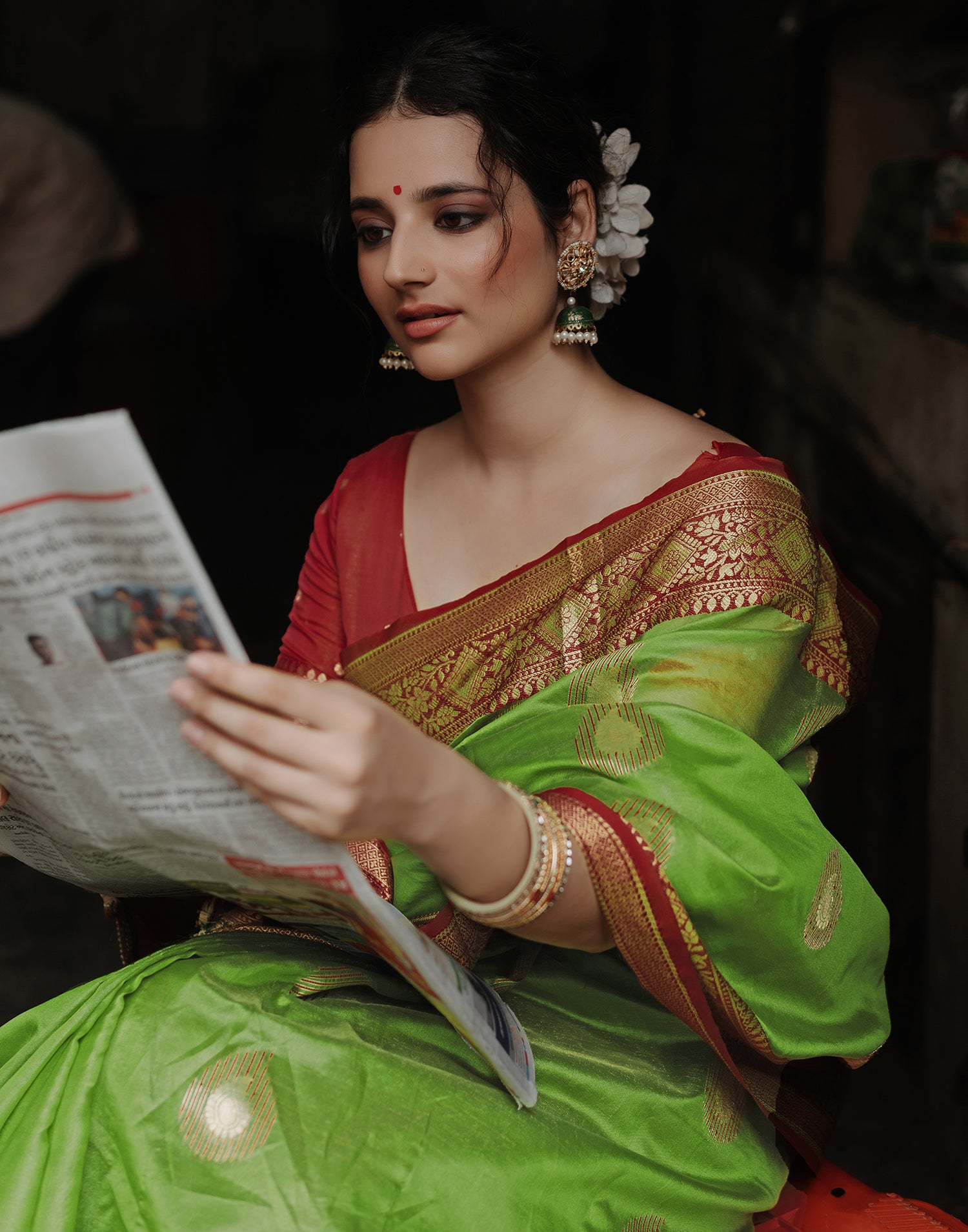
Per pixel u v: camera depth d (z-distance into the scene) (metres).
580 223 1.42
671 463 1.39
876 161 3.20
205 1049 1.19
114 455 0.85
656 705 1.26
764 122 3.90
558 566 1.36
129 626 0.93
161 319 7.11
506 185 1.33
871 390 2.62
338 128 1.46
